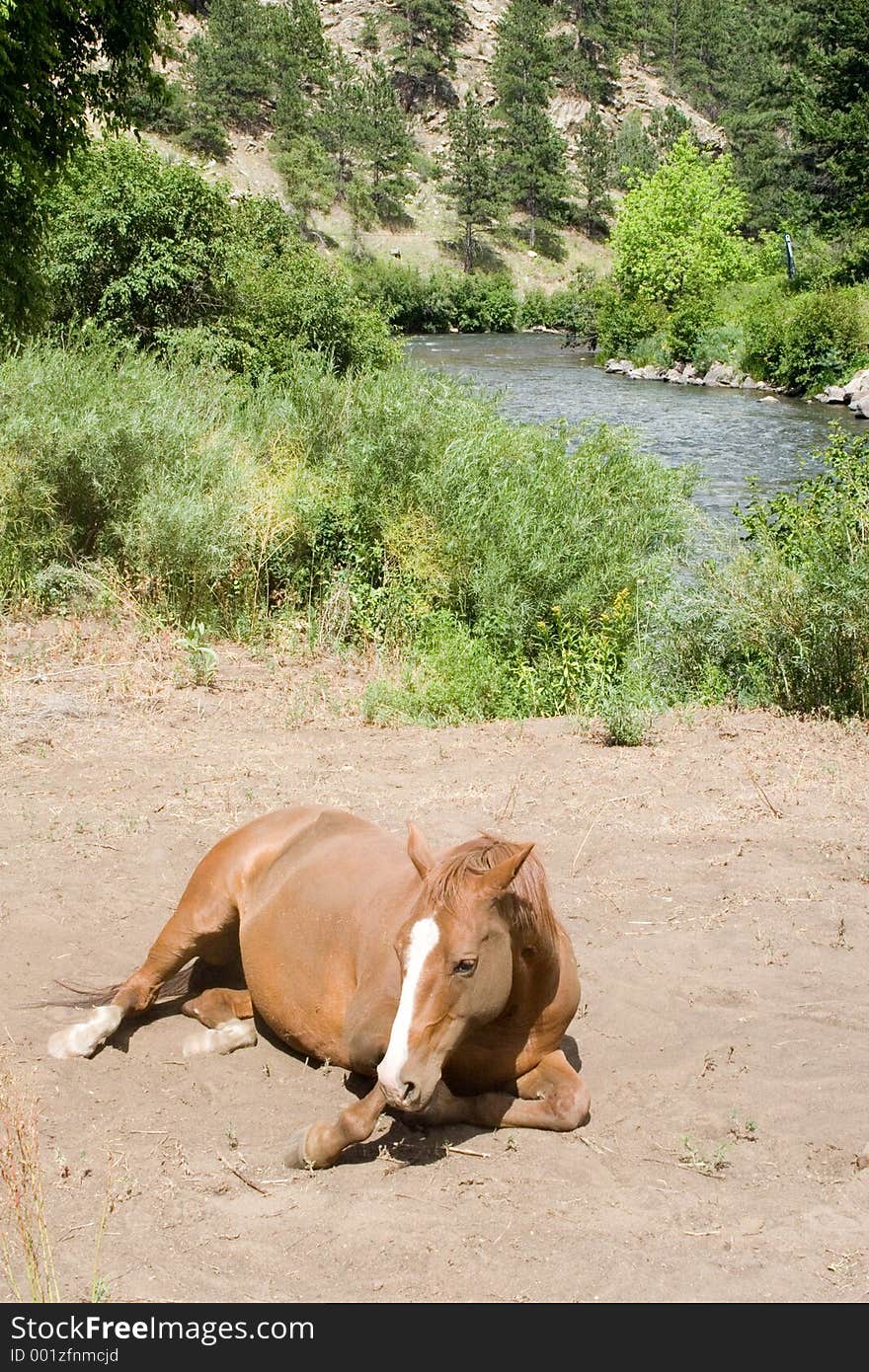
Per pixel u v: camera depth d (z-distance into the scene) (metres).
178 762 8.46
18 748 8.63
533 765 8.57
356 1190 3.89
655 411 33.84
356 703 10.30
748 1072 4.73
